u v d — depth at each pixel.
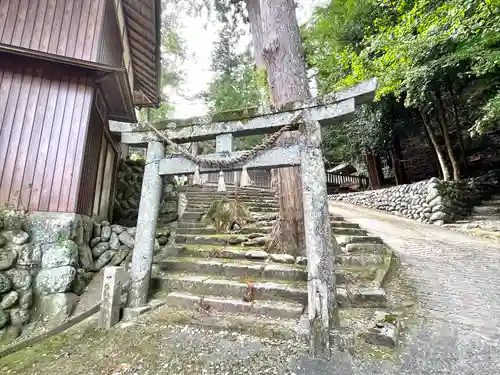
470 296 2.94
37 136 3.27
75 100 3.50
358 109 10.73
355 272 3.30
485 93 7.34
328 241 2.38
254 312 2.68
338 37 9.64
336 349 2.05
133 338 2.37
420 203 7.95
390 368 1.82
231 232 5.22
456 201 7.85
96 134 4.07
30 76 3.41
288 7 4.14
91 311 2.91
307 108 2.69
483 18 4.63
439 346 2.05
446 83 8.14
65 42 3.64
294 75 3.88
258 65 4.98
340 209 10.15
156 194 3.19
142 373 1.88
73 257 3.05
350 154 13.13
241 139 12.58
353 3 8.60
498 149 10.18
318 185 2.49
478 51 5.03
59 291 2.85
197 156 3.02
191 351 2.14
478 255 4.48
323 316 2.11
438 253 4.60
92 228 3.85
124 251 3.88
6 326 2.48
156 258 4.12
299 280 3.18
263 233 5.00
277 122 2.79
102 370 1.93
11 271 2.70
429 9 5.71
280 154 2.69
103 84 4.00
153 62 6.29
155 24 5.18
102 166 4.62
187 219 6.09
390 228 6.87
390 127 10.55
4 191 3.04
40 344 2.34
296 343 2.19
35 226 3.02
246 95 11.59
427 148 12.03
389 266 3.59
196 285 3.22
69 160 3.32
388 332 2.12
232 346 2.20
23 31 3.53
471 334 2.21
